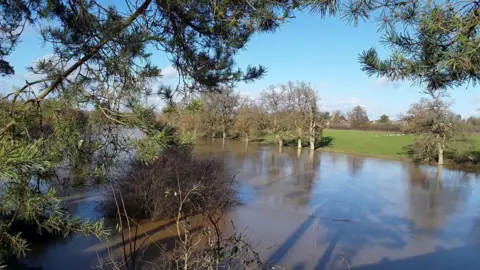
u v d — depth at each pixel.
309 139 38.41
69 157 2.95
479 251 9.18
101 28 2.94
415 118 28.28
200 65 3.65
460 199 15.31
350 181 19.36
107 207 10.27
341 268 7.82
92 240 8.27
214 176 11.41
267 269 4.27
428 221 11.83
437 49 2.20
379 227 11.05
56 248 7.65
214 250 2.84
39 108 3.03
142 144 2.78
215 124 41.62
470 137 26.95
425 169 24.70
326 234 10.15
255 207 12.84
